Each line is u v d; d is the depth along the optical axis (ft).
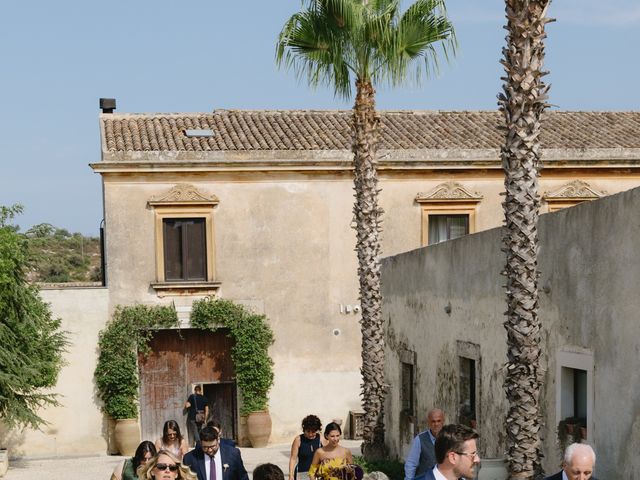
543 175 96.68
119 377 90.79
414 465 34.06
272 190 94.84
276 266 94.94
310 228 95.35
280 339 95.04
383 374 67.21
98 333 91.91
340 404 95.96
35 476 76.07
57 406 86.89
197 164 92.38
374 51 64.13
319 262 95.55
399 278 67.92
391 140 98.84
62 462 86.02
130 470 33.99
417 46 63.36
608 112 111.24
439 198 95.86
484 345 50.60
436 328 59.21
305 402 95.50
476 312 51.93
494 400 49.03
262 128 101.45
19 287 79.10
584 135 101.40
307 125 102.94
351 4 61.93
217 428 34.73
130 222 92.38
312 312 95.50
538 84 38.91
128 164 91.25
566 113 110.22
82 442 91.61
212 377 94.43
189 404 82.99
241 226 94.22
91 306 91.91
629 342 35.45
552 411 42.47
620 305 36.17
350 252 95.96
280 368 95.09
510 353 39.58
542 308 43.50
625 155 96.27
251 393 93.40
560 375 41.47
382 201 95.76
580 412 40.96
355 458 63.77
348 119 105.50
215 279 93.81
